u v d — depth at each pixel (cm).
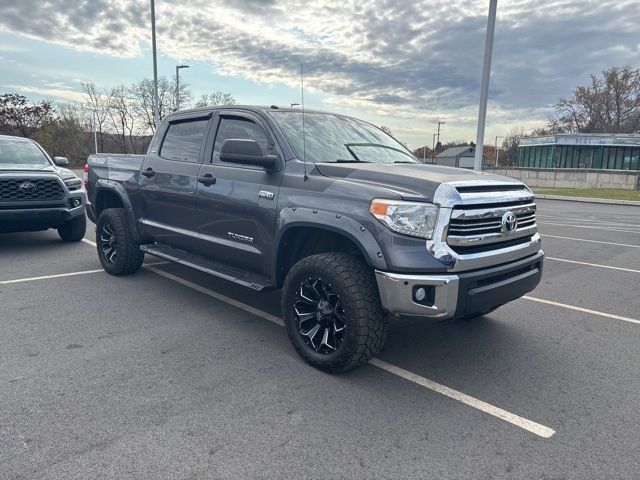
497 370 364
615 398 324
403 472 243
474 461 253
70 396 307
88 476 233
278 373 348
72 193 777
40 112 5947
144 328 430
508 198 350
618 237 1037
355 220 323
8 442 257
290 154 387
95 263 671
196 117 500
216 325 442
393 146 473
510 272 351
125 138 6562
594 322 475
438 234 307
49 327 426
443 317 308
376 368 362
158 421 281
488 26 1029
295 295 360
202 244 463
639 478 242
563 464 252
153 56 1975
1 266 645
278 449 259
